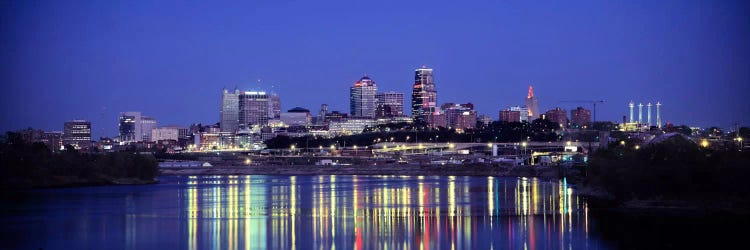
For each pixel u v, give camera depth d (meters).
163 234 167.12
